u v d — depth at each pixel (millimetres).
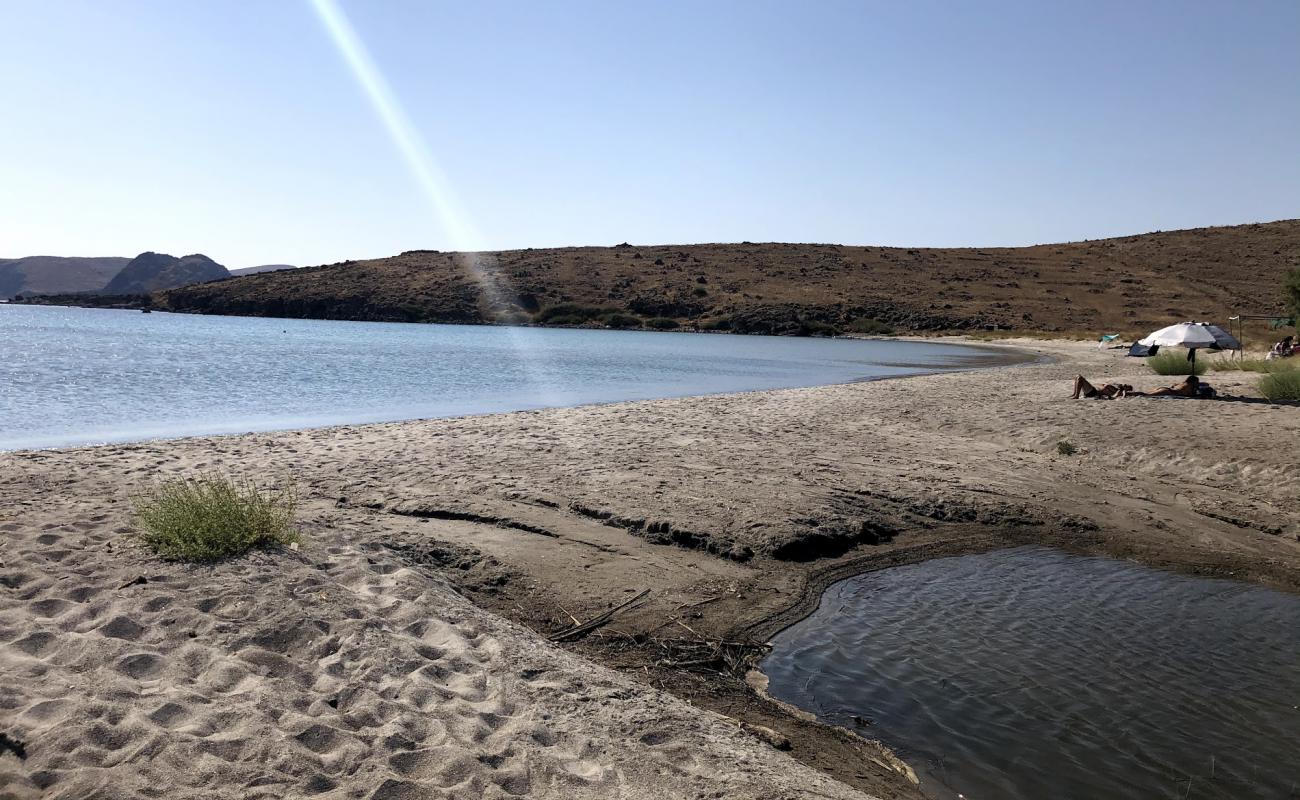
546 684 4883
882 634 6625
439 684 4660
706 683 5598
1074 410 16641
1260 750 4941
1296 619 7191
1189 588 7969
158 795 3320
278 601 5531
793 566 8086
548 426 15203
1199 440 13312
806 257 117938
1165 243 113688
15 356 33250
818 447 13523
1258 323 69438
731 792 3855
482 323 94875
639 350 53156
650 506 9297
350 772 3670
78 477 9742
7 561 5863
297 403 21312
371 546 7395
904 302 92750
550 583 7176
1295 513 10234
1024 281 101125
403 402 22016
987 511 10148
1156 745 4973
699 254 121312
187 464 10859
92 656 4484
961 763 4707
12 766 3383
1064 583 8023
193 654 4672
